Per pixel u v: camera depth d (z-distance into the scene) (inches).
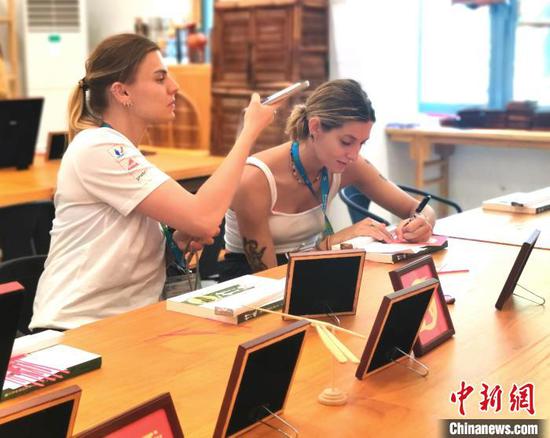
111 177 80.5
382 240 95.3
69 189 82.2
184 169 153.6
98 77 83.7
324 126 92.6
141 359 59.1
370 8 184.2
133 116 85.2
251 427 47.2
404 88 203.3
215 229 82.7
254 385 46.1
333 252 66.4
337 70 185.5
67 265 82.0
